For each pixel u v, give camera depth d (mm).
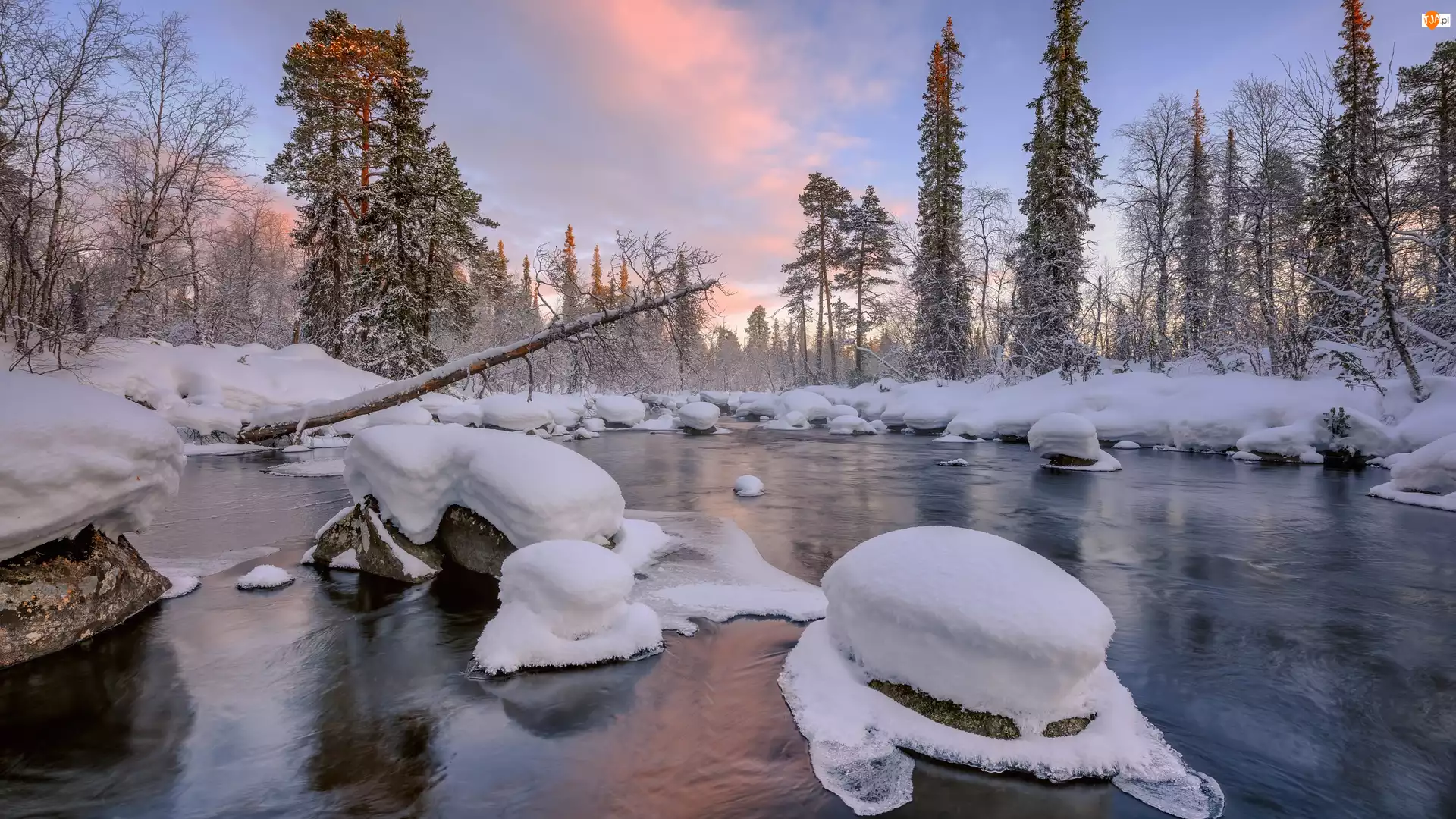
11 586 5531
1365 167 20906
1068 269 30203
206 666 5473
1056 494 13992
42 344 18891
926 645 4348
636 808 3584
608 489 7980
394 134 29344
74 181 19203
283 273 41375
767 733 4359
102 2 18656
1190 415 20922
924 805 3559
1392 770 3961
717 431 33000
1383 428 17000
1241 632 6293
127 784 3848
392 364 28297
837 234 50156
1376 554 9102
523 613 5602
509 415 25984
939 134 37938
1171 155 31625
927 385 35125
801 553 9219
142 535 10031
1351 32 22094
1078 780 3793
